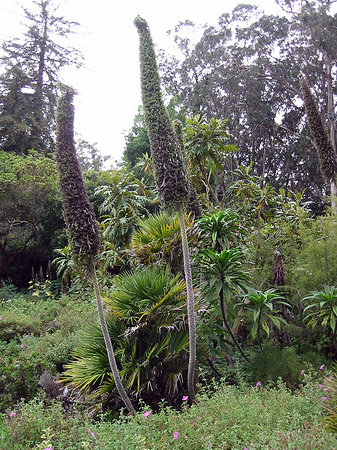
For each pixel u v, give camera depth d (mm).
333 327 4297
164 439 2861
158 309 4336
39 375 5059
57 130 3475
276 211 7625
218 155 6699
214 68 21547
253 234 6559
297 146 20500
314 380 4000
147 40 3549
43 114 20766
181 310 4352
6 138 18938
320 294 4367
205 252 4582
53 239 13375
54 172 12609
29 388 4824
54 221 13828
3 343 6098
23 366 4996
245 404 3281
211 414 3121
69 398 4707
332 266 4973
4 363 5168
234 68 21141
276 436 2609
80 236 3422
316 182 20859
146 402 4211
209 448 2557
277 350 4621
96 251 3529
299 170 21750
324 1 18969
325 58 19406
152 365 4258
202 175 6957
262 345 4984
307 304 5074
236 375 4422
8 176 11852
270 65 20469
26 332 6832
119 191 8469
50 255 13961
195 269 4848
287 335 5012
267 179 22656
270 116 20562
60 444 2938
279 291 5285
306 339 5129
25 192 11852
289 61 20422
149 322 4402
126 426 3049
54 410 3656
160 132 3445
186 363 4254
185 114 21219
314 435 2615
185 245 3730
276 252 5070
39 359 5180
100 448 2758
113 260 7711
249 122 21531
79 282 8867
